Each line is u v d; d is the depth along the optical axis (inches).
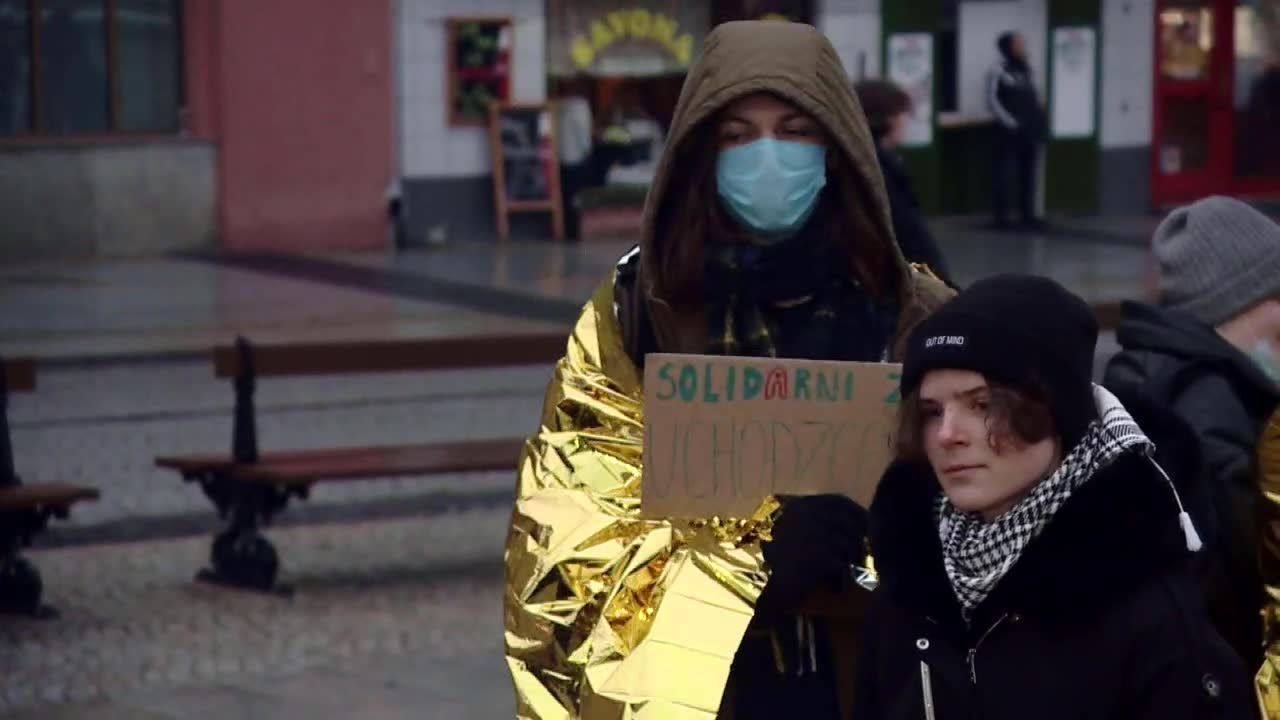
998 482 109.2
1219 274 154.3
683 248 142.5
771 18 252.2
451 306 718.5
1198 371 144.2
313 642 302.7
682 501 136.4
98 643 303.0
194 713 266.2
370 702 270.8
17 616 319.6
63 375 574.2
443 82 938.7
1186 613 107.7
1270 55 1135.6
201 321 674.8
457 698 272.5
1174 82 1121.4
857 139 140.6
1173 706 106.2
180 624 313.7
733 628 133.0
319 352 351.6
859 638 123.1
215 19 893.8
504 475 434.3
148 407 518.6
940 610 111.5
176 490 414.3
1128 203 1106.7
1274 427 134.3
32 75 858.1
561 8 959.0
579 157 956.0
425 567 351.6
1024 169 1018.1
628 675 133.0
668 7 976.3
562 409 143.7
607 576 136.8
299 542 370.6
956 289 149.4
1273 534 133.4
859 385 136.8
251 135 902.4
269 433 481.7
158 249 890.1
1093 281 778.2
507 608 141.0
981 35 1054.4
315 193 918.4
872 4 1024.2
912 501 113.8
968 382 109.0
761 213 139.5
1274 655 128.8
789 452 136.8
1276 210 1096.2
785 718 137.0
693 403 136.0
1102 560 107.0
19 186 852.0
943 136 1055.6
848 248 142.6
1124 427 109.0
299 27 908.6
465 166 948.6
